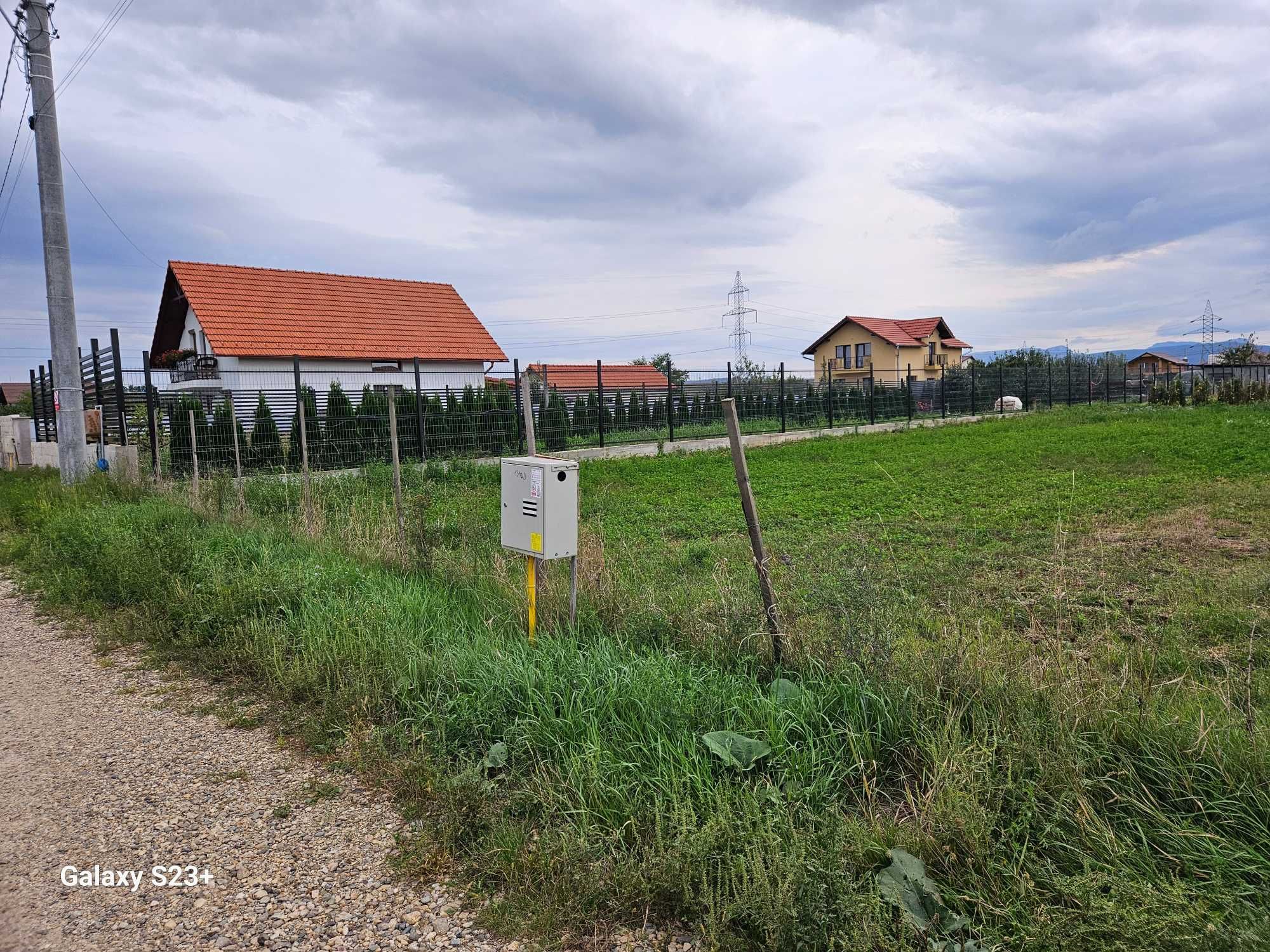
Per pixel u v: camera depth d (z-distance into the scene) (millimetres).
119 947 2383
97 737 3973
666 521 10031
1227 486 10695
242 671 4812
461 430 19781
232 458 15609
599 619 4973
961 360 60094
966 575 6508
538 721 3432
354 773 3502
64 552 8000
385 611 5191
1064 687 3312
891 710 3307
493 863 2695
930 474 13867
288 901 2590
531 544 4652
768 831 2500
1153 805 2645
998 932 2225
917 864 2459
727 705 3477
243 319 26375
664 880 2459
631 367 39906
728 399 4137
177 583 6172
